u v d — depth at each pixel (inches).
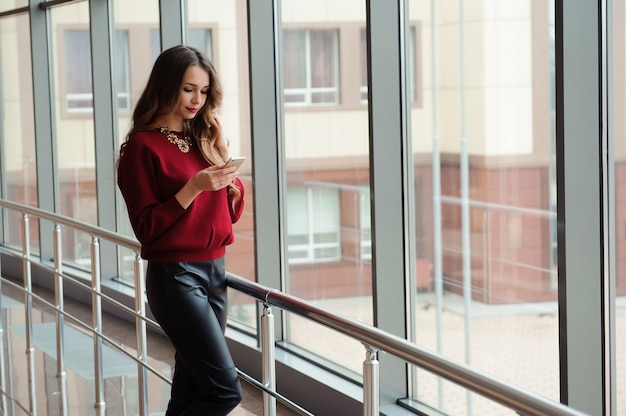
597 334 110.0
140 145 102.5
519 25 120.7
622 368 108.9
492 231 129.1
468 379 65.4
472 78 130.2
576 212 108.2
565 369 109.9
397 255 149.4
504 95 124.4
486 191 129.4
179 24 217.2
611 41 106.4
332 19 162.4
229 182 100.7
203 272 105.4
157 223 100.9
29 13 283.0
